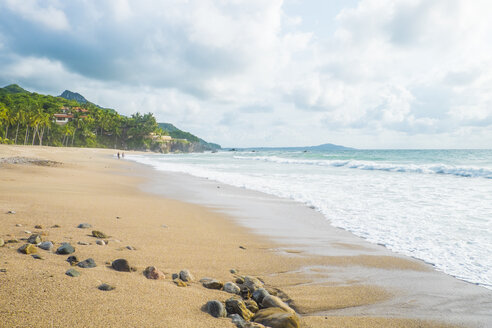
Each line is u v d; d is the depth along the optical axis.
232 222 8.86
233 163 44.53
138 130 177.00
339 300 4.05
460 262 5.71
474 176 22.44
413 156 61.09
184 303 3.16
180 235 6.74
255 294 3.74
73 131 133.88
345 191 15.07
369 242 7.00
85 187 14.27
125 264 3.91
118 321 2.53
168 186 17.23
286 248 6.44
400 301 4.10
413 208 10.78
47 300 2.65
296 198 13.13
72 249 4.32
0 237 4.70
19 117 101.38
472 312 3.84
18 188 11.46
